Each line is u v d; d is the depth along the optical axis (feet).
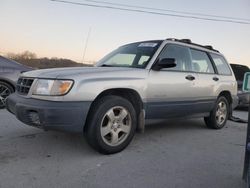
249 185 10.64
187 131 21.31
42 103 13.53
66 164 13.61
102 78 14.66
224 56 23.84
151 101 16.71
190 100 19.11
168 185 11.93
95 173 12.76
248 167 11.60
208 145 17.90
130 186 11.69
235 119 26.21
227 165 14.52
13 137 17.42
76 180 12.00
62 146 16.10
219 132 21.56
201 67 20.79
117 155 15.14
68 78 13.74
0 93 26.40
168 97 17.54
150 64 16.97
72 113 13.55
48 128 13.53
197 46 20.98
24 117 14.23
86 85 13.96
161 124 23.22
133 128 15.87
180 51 19.13
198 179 12.67
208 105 20.97
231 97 23.32
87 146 16.20
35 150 15.34
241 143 18.63
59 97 13.46
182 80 18.37
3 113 24.36
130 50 18.85
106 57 19.66
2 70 26.45
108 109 14.66
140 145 17.10
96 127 14.35
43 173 12.53
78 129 13.89
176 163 14.44
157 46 17.97
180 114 18.98
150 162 14.39
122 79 15.35
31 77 14.71
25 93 14.70
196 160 15.03
